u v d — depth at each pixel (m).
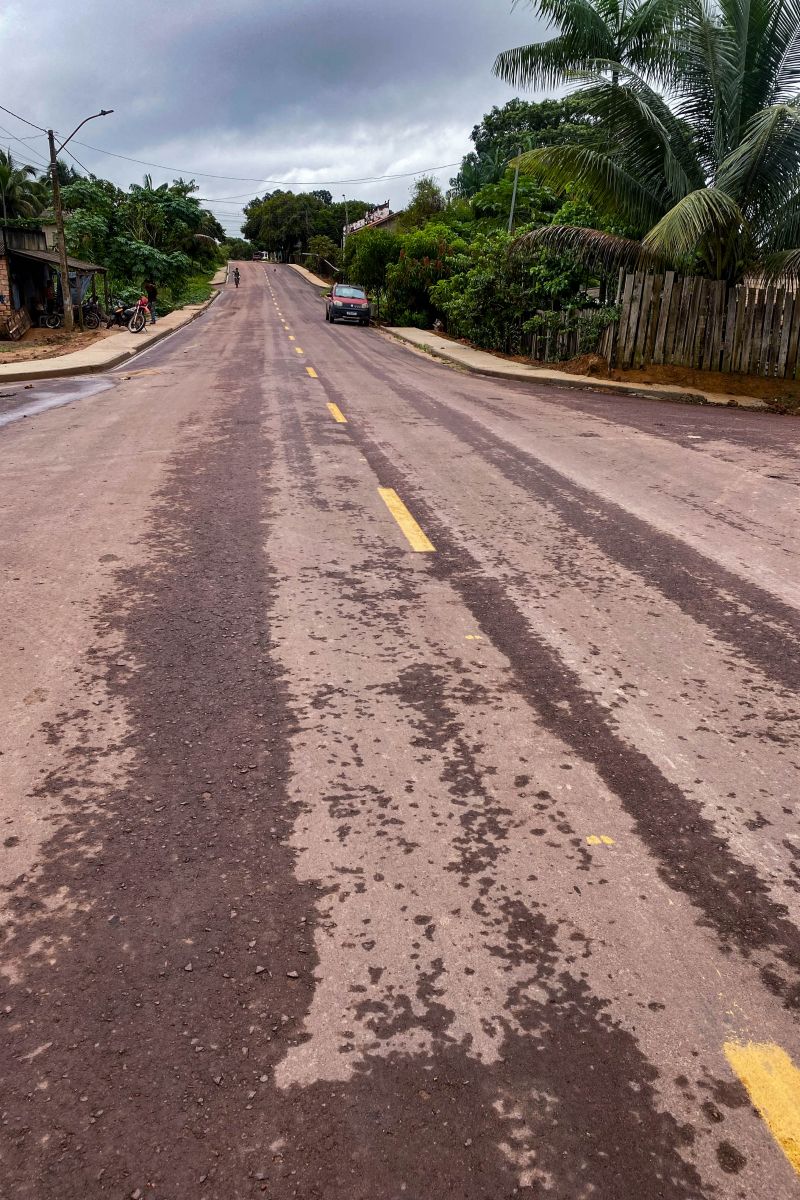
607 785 2.87
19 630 4.09
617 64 15.39
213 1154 1.62
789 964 2.11
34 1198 1.53
